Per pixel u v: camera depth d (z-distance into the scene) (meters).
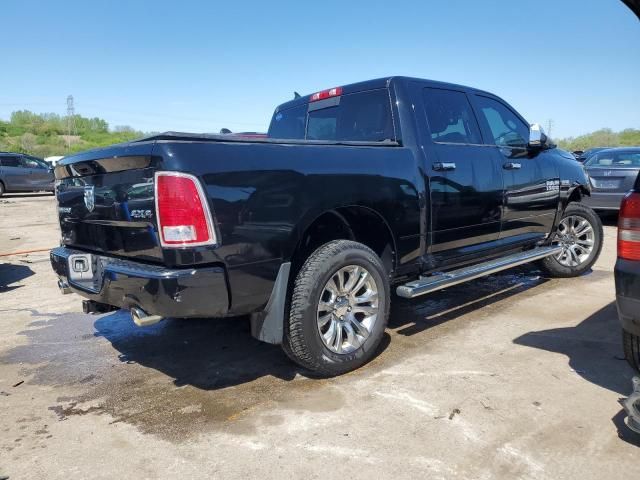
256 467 2.47
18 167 21.34
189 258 2.71
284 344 3.29
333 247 3.35
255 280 2.95
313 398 3.16
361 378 3.41
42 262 7.92
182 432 2.81
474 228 4.44
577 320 4.50
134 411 3.07
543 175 5.21
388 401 3.08
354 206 3.49
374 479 2.36
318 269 3.22
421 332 4.27
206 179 2.73
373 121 4.22
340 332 3.41
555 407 2.96
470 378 3.36
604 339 4.02
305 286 3.20
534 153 5.18
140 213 2.88
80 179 3.41
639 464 2.42
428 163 3.99
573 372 3.43
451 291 5.56
